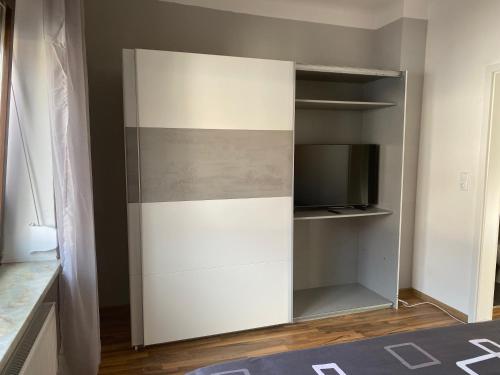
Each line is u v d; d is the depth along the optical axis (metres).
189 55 2.34
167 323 2.47
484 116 2.65
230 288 2.59
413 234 3.37
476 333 1.62
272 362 1.40
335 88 3.33
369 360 1.41
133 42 2.84
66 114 1.83
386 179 3.12
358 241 3.55
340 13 3.31
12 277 1.73
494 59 2.58
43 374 1.50
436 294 3.14
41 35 1.84
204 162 2.44
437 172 3.08
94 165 2.86
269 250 2.66
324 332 2.72
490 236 2.72
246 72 2.47
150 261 2.39
